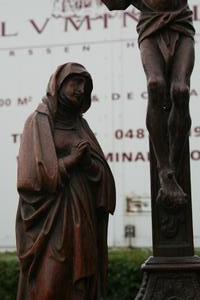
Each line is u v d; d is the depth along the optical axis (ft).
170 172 26.35
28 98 64.64
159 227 26.94
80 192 25.03
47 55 64.54
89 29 64.03
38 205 24.75
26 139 25.04
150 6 27.14
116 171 62.23
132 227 61.26
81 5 64.34
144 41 26.99
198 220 58.44
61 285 24.44
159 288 26.22
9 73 65.10
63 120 25.66
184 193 26.45
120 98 62.85
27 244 24.82
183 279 26.22
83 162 25.20
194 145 60.08
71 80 25.48
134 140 62.23
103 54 63.57
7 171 64.03
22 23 65.26
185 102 26.12
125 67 63.05
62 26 64.49
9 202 63.46
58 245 24.48
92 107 63.10
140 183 61.67
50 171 24.53
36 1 64.95
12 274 53.52
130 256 52.44
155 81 26.04
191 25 27.12
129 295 51.67
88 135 25.84
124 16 63.41
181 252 26.76
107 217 25.88
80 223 24.71
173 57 26.55
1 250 62.80
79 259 24.50
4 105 65.00
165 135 26.43
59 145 25.27
